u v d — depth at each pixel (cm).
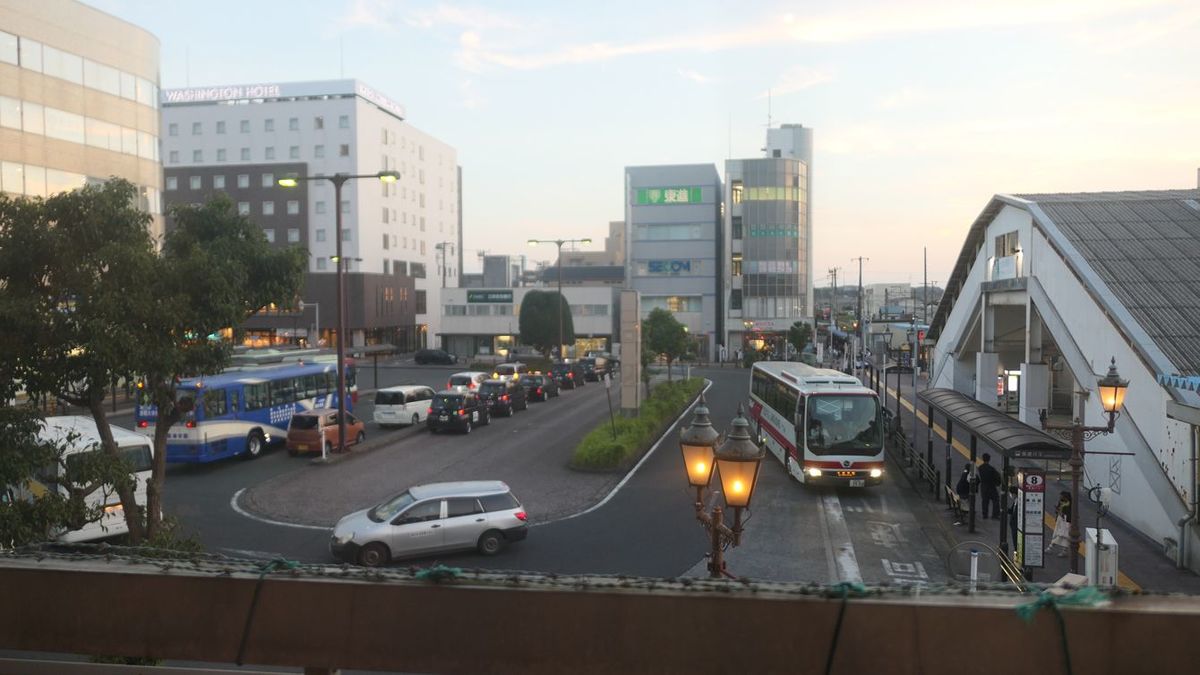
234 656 292
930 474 2320
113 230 1124
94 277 1098
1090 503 2155
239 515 1978
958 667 252
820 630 262
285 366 3100
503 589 279
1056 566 1593
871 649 258
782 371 2747
